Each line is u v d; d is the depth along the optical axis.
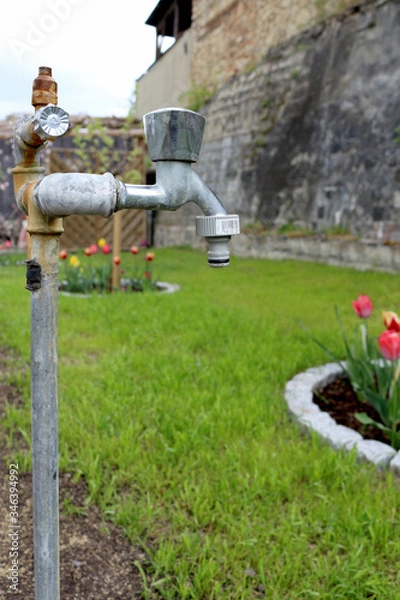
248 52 10.76
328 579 1.48
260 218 9.93
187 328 4.04
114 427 2.38
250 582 1.51
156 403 2.58
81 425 2.31
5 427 2.43
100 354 3.47
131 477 1.99
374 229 7.36
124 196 0.90
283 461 2.08
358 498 1.84
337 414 2.62
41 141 0.91
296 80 9.28
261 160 10.04
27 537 1.72
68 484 1.99
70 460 2.09
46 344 0.92
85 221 11.50
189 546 1.61
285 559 1.58
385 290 5.59
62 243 11.19
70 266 6.86
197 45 12.75
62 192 0.84
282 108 9.59
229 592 1.46
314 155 8.60
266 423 2.43
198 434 2.24
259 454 2.09
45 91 0.88
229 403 2.57
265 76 10.12
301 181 8.90
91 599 1.46
